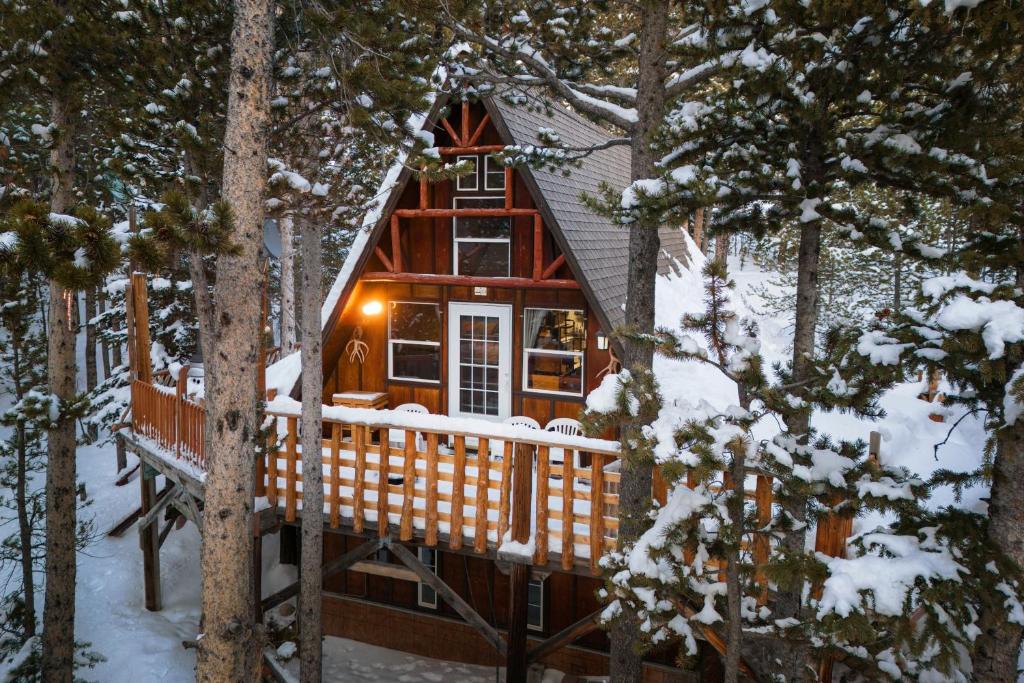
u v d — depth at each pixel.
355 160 8.19
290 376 11.95
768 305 29.62
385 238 11.61
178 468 9.51
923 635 3.97
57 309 8.95
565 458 7.17
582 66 8.28
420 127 10.41
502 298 11.19
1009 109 4.85
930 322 4.29
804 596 6.26
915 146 5.00
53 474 9.23
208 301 7.49
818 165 5.80
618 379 4.62
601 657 9.55
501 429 7.50
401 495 8.83
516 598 7.59
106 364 23.55
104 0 7.75
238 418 5.75
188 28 7.64
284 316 20.42
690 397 10.32
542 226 10.77
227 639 5.84
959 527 4.53
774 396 4.61
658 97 6.86
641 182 5.75
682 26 7.32
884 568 4.18
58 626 9.33
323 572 8.48
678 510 4.63
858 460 5.09
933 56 4.90
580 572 7.27
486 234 11.21
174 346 16.86
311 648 8.23
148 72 7.81
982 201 4.71
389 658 10.54
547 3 7.55
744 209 6.01
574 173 12.97
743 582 5.29
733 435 4.34
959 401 4.84
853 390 4.57
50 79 8.07
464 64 8.87
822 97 5.28
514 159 8.07
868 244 5.53
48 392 9.09
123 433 11.60
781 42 4.86
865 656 4.98
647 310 7.06
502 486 7.53
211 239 4.70
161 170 8.61
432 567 10.61
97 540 13.39
